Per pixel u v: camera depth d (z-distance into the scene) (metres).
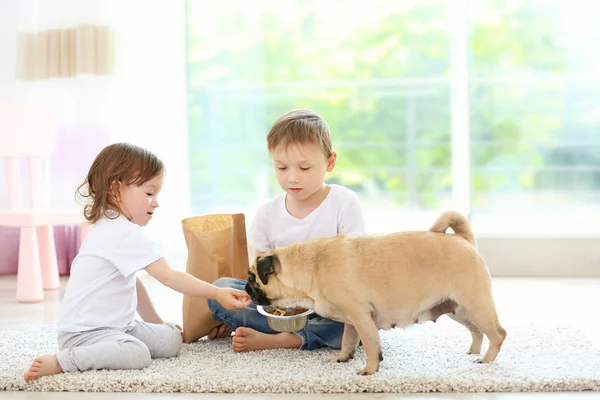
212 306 1.92
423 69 6.32
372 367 1.60
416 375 1.58
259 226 2.05
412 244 1.62
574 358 1.72
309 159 1.85
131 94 3.40
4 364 1.77
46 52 3.38
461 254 1.60
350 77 6.23
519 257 3.23
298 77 6.03
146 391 1.57
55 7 3.36
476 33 4.02
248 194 4.27
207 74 4.13
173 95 3.46
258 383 1.56
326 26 6.05
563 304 2.54
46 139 3.25
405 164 5.21
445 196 5.18
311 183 1.88
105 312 1.77
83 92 3.33
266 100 4.71
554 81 4.07
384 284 1.60
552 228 3.38
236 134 4.23
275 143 1.87
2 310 2.60
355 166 5.28
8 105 3.18
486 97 4.05
